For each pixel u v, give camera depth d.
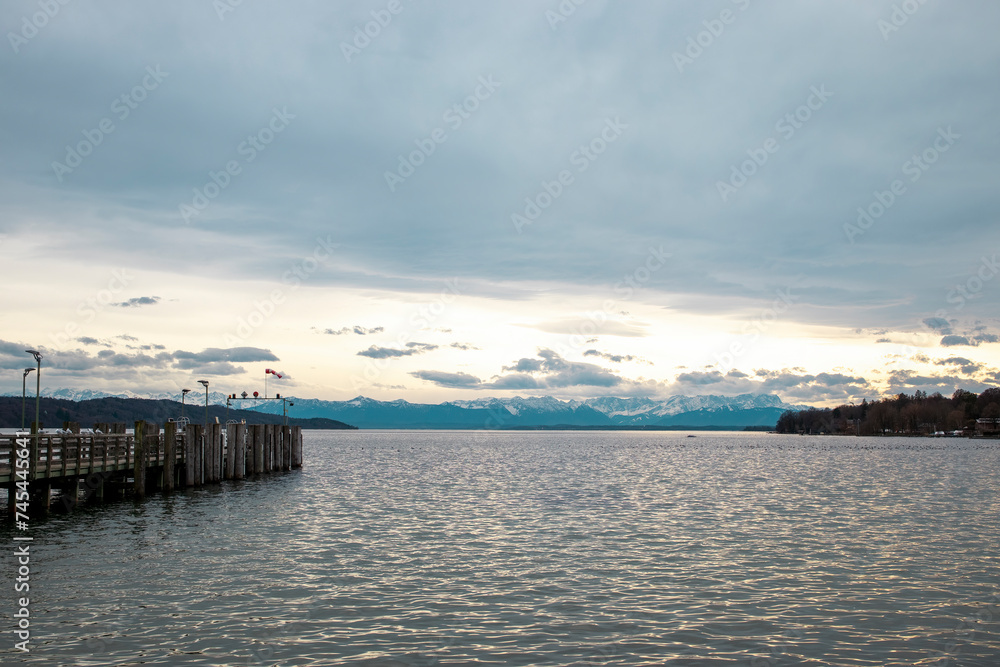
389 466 83.31
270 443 61.41
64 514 35.81
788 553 27.89
